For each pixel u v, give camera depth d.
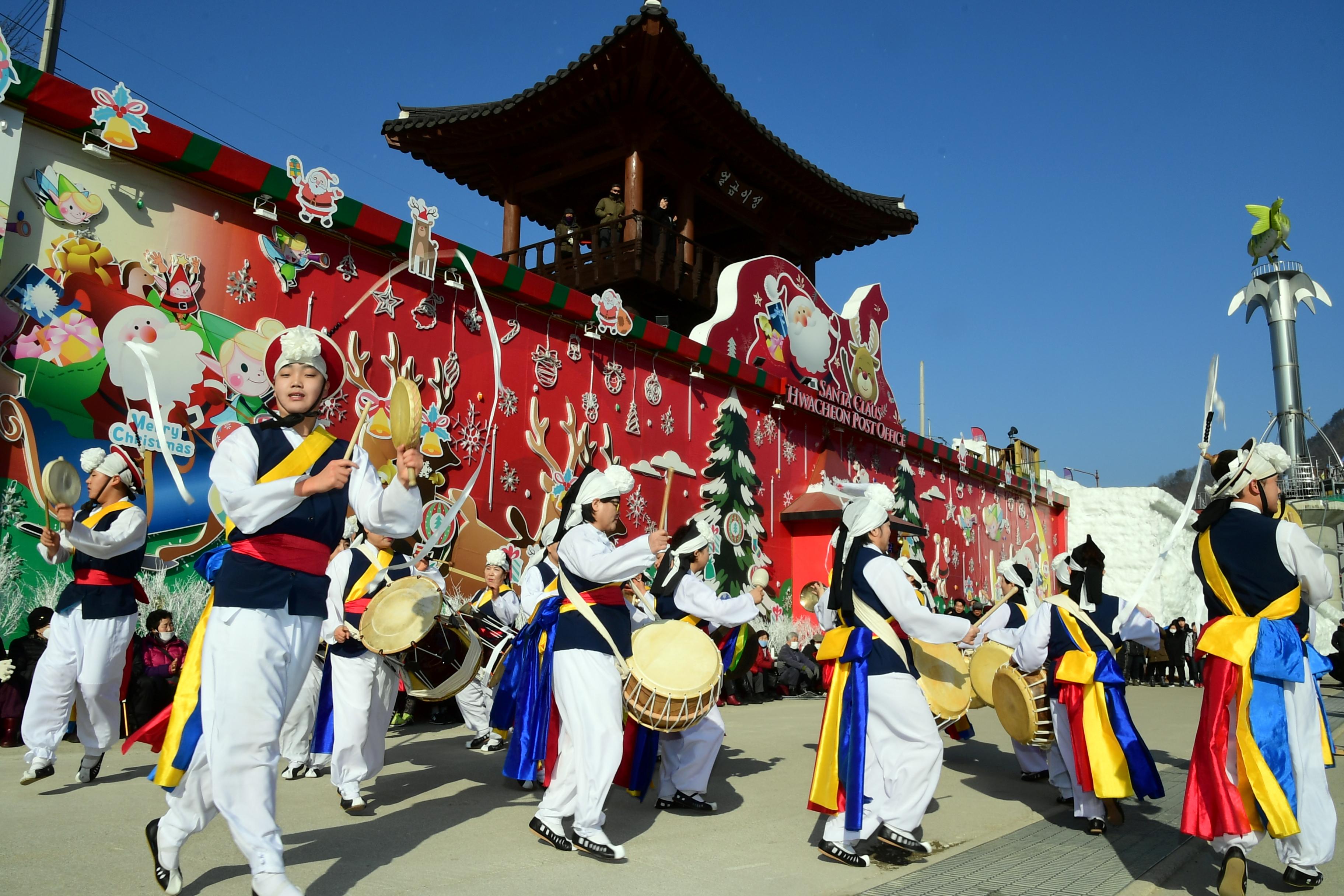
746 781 7.08
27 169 8.13
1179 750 9.46
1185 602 30.20
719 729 6.02
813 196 21.95
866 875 4.48
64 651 5.78
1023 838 5.41
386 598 5.57
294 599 3.40
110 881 3.85
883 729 4.84
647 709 4.84
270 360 3.67
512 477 11.98
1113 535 30.11
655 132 18.34
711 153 19.72
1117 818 5.69
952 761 8.71
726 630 7.12
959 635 4.87
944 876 4.47
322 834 4.88
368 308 10.55
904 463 21.53
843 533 5.22
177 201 9.10
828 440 18.89
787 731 10.01
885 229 24.08
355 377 10.30
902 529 19.73
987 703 7.27
